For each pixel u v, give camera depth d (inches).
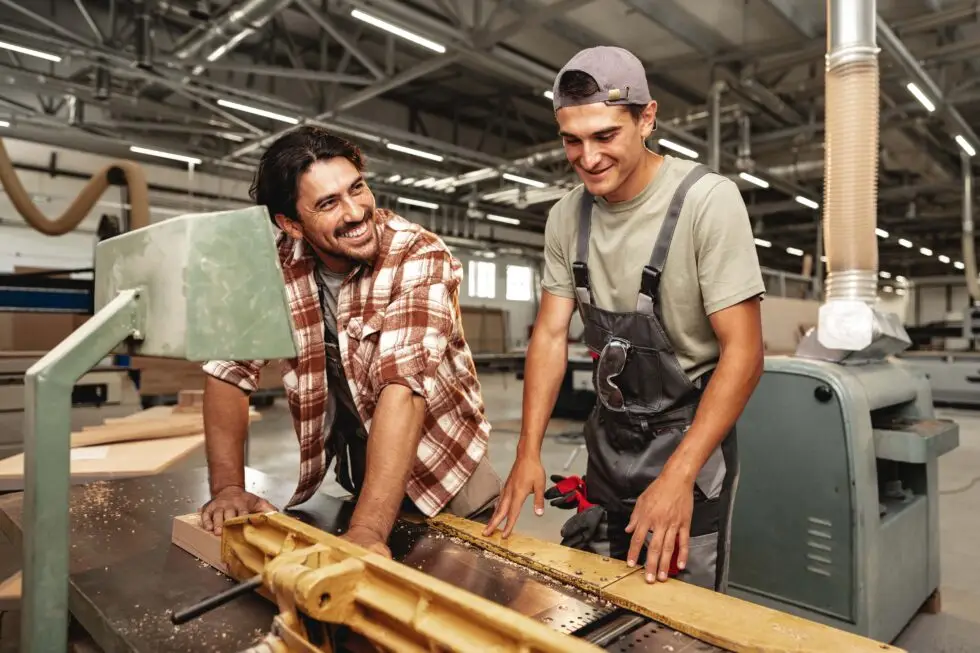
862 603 66.9
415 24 169.6
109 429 84.4
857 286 75.2
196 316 22.5
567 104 36.6
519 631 19.9
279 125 291.3
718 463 43.2
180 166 351.9
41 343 135.2
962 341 481.1
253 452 181.6
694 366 43.0
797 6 183.6
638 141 37.9
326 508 46.8
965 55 191.0
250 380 45.3
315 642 25.0
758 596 74.4
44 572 23.7
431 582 23.0
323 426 46.4
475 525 41.7
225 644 27.7
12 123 252.1
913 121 241.0
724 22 197.8
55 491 23.7
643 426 44.4
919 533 78.9
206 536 37.4
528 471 41.4
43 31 203.2
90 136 261.4
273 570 25.1
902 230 475.5
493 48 185.0
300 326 43.4
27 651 23.9
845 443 67.2
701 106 250.7
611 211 41.9
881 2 182.1
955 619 82.7
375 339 40.9
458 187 400.5
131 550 39.2
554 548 37.0
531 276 579.5
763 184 294.0
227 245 23.1
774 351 213.6
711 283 38.4
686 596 30.0
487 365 377.7
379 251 40.8
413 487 44.1
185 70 198.8
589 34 211.0
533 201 351.6
